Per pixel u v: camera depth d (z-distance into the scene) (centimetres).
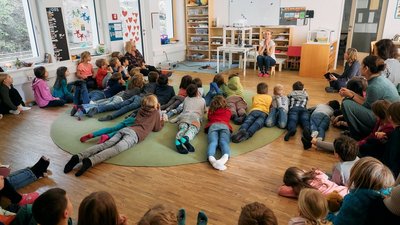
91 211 134
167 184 239
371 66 279
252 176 249
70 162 258
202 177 248
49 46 494
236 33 764
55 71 496
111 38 602
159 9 755
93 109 391
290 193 218
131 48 611
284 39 713
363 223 127
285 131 336
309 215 147
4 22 449
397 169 200
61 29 504
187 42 841
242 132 311
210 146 281
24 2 469
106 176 252
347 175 210
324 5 675
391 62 327
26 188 236
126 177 250
